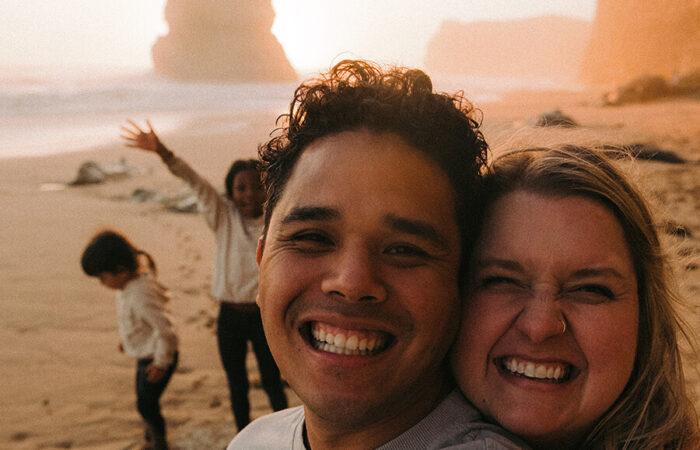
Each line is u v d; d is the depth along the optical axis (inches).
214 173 576.7
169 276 265.3
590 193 32.8
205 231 354.3
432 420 33.6
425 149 31.3
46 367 179.5
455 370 35.3
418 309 30.5
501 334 33.1
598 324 31.8
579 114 1267.2
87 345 195.3
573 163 33.6
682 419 37.9
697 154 563.8
